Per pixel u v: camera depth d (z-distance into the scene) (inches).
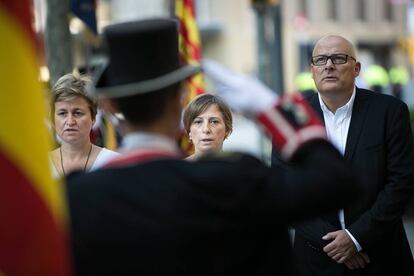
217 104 288.5
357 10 2979.8
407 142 279.7
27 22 122.7
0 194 122.0
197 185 140.8
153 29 145.0
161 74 146.3
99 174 147.6
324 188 136.4
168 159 146.1
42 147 125.1
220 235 141.1
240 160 145.6
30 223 123.3
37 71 124.7
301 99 145.0
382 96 285.9
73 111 279.1
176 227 139.7
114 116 155.5
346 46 282.0
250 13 2591.0
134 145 149.2
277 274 152.5
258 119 143.7
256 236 146.3
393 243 282.4
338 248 272.1
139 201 141.9
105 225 141.9
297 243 289.6
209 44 2640.3
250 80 146.2
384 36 3061.0
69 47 434.3
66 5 433.1
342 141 283.3
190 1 488.4
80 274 142.7
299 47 2706.7
